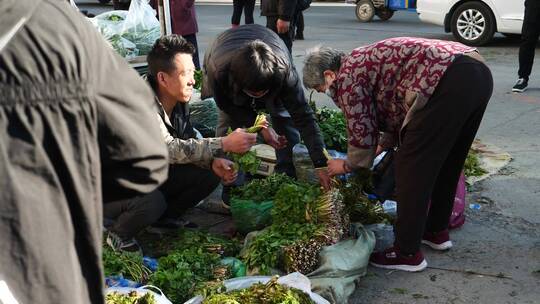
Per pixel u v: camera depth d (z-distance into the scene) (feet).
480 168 16.70
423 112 10.26
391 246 12.18
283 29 22.68
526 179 15.93
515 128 20.18
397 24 48.19
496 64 31.09
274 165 14.84
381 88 10.66
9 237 3.84
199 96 18.07
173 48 11.45
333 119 17.16
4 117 3.88
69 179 4.06
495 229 13.35
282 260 10.61
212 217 14.16
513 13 34.96
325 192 11.86
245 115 13.28
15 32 3.99
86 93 4.12
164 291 9.70
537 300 10.66
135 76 4.52
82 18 4.44
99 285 4.36
